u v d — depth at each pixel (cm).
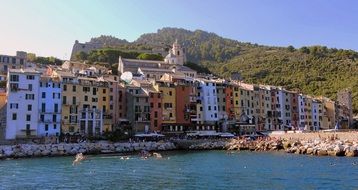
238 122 18425
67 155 12044
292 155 11231
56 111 13900
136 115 15800
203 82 17988
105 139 14112
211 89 18088
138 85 16750
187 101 17250
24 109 13212
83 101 14762
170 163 9575
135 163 9631
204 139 15212
